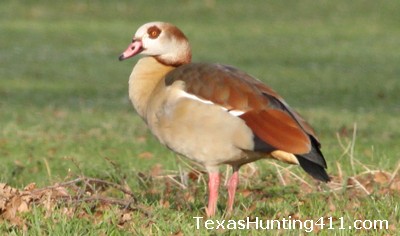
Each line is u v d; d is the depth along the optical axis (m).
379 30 69.88
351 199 17.67
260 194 18.53
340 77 51.59
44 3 75.50
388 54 60.28
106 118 35.88
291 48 62.31
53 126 32.66
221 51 60.84
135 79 16.84
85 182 16.83
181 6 75.81
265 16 73.94
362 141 29.48
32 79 49.53
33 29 66.94
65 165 23.92
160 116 15.88
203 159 15.61
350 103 43.41
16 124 32.75
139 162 24.25
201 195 18.34
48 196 15.66
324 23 72.12
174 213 15.66
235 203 17.59
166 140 15.96
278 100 15.41
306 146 14.73
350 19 73.31
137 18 72.31
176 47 17.03
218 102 15.26
